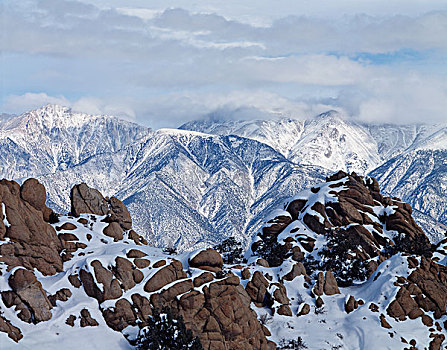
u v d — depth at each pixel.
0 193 64.88
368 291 78.31
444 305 76.19
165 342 58.47
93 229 77.62
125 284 64.31
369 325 71.75
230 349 62.66
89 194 83.00
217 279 67.81
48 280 63.69
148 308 63.09
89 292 63.22
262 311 74.00
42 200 73.12
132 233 82.31
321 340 69.50
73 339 57.72
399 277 77.75
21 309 58.09
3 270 60.69
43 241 66.62
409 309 74.38
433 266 80.62
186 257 71.88
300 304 75.44
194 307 63.56
